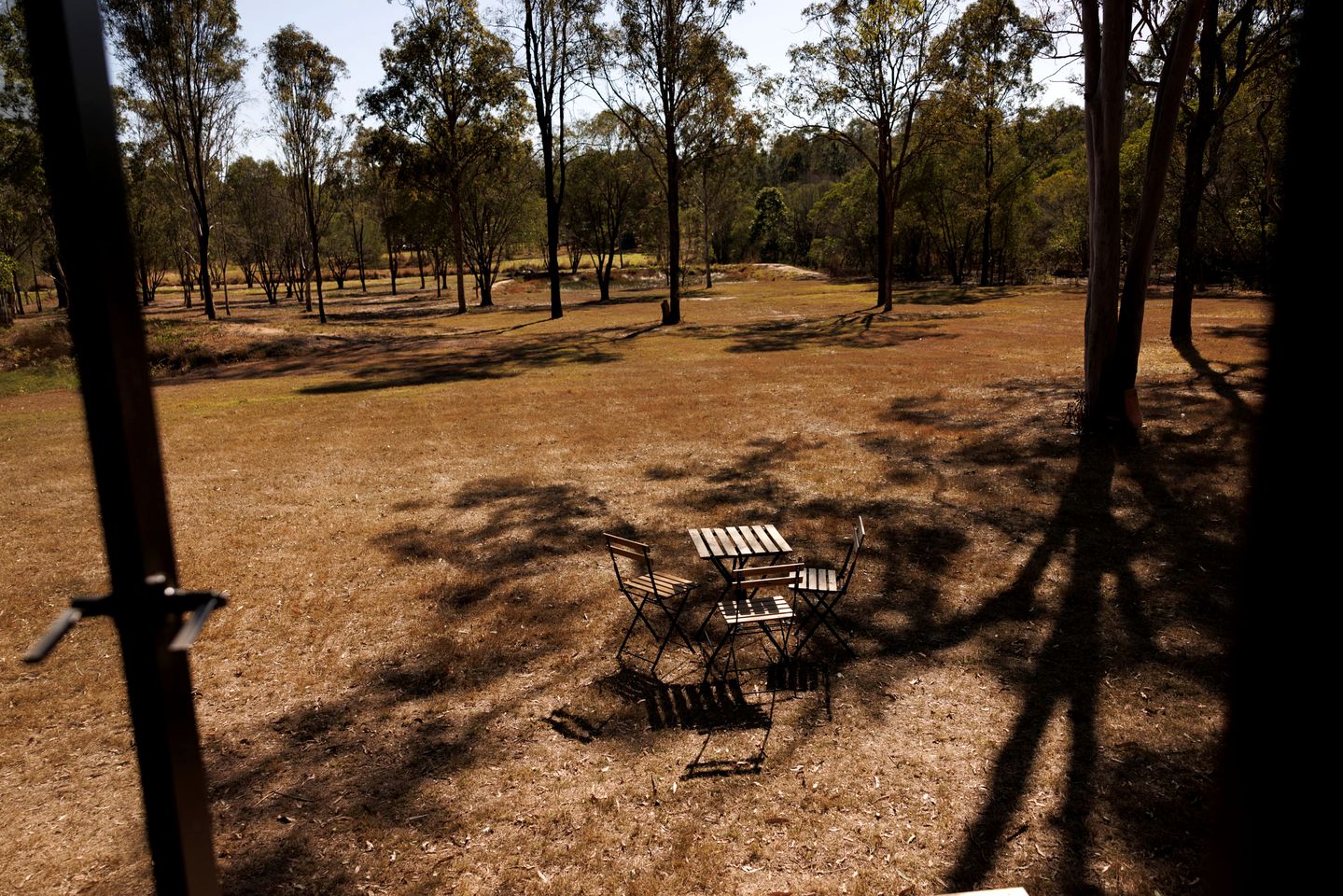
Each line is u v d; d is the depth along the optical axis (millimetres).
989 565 8305
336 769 5203
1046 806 4637
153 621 1719
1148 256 12719
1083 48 12570
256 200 72938
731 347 30297
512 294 74125
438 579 8375
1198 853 4207
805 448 13789
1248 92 25969
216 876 1936
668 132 39031
